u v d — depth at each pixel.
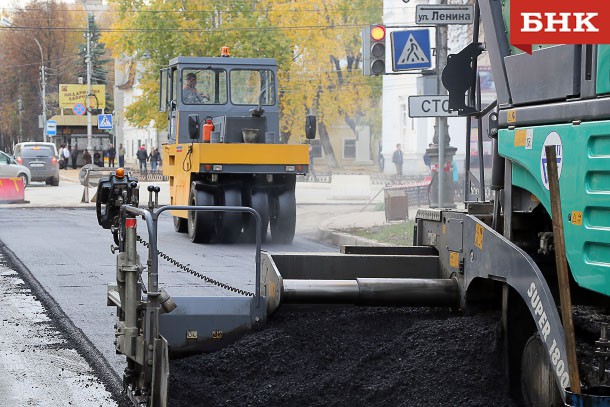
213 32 88.12
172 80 36.91
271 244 34.12
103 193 12.77
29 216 47.00
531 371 10.05
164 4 88.25
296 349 11.86
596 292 9.12
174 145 36.41
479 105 11.95
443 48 33.94
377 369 11.46
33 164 81.50
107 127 95.62
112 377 14.24
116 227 12.79
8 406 12.73
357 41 102.94
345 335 12.09
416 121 91.62
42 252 30.17
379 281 12.41
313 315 12.48
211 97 36.12
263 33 87.44
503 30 10.70
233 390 11.37
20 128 183.75
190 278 24.41
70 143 141.62
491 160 11.30
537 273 9.55
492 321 11.56
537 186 9.91
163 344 10.32
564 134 9.23
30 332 17.48
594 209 8.72
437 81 34.22
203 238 33.56
